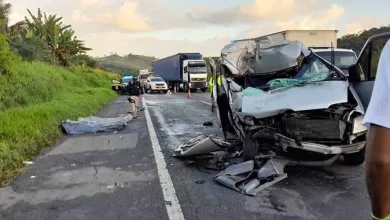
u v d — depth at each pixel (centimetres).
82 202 491
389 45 137
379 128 133
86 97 2059
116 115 1555
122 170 653
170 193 520
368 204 466
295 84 608
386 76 135
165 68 4747
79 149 845
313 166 629
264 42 827
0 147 713
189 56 3981
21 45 2694
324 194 507
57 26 3991
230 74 854
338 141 562
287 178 580
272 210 450
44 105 1433
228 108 764
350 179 573
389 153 131
